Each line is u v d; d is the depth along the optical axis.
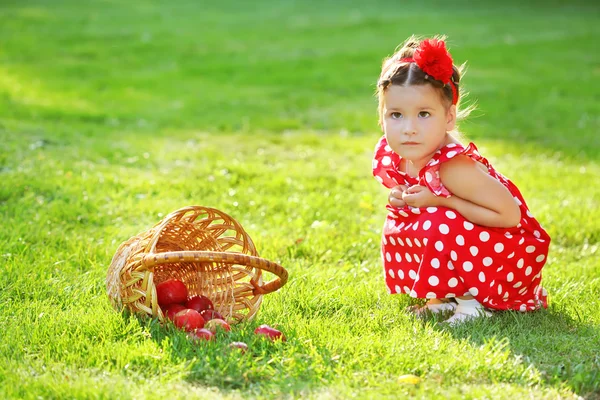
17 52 15.08
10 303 3.97
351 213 6.09
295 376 3.12
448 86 3.66
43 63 14.19
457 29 20.41
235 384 3.08
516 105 11.59
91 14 21.44
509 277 3.85
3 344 3.38
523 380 3.12
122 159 7.62
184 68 14.25
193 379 3.10
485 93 12.41
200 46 16.83
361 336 3.57
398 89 3.63
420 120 3.65
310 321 3.75
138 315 3.65
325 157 8.30
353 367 3.22
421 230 3.79
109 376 3.11
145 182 6.64
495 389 3.02
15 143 7.74
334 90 12.70
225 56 15.74
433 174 3.71
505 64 15.35
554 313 3.98
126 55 15.43
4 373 3.10
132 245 3.67
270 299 4.11
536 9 26.50
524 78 13.88
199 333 3.39
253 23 21.09
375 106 11.48
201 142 8.88
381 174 4.09
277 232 5.41
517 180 7.30
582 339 3.60
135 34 17.97
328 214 5.95
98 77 13.11
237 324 3.67
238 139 9.13
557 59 16.05
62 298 4.05
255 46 17.22
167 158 7.80
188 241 4.04
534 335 3.65
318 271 4.66
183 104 11.20
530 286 3.99
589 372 3.19
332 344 3.41
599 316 3.94
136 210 5.82
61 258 4.70
